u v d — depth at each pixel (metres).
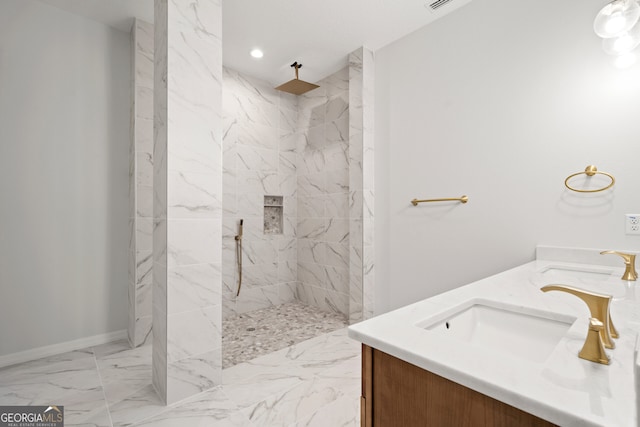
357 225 2.83
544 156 1.84
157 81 1.78
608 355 0.60
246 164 3.34
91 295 2.39
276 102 3.61
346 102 3.21
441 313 0.88
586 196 1.69
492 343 0.94
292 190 3.74
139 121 2.40
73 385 1.83
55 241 2.25
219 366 1.83
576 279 1.32
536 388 0.49
